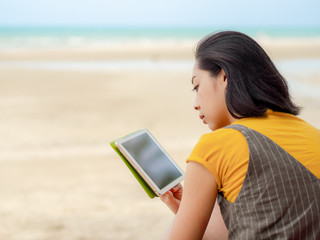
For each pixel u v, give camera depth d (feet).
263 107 3.87
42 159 22.75
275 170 3.46
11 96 45.27
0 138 27.78
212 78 4.03
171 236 3.72
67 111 37.14
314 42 182.60
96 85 53.98
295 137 3.68
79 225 13.47
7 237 12.57
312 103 36.73
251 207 3.48
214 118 4.13
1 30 355.15
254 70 3.89
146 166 4.67
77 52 118.93
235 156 3.55
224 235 4.77
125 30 384.27
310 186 3.46
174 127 30.48
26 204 15.83
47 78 61.00
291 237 3.38
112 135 28.50
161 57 101.55
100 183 18.40
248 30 400.88
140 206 15.28
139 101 41.96
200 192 3.65
